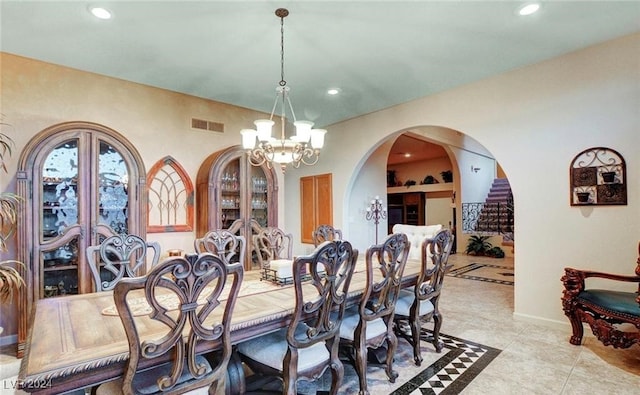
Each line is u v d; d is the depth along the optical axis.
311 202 6.23
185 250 4.25
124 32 2.78
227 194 4.26
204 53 3.18
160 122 4.10
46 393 1.18
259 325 1.74
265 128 2.56
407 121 4.68
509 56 3.34
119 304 1.21
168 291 2.27
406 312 2.72
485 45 3.10
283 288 2.31
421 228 3.79
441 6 2.47
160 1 2.35
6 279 2.61
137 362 1.29
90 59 3.29
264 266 2.76
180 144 4.27
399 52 3.22
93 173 3.23
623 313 2.51
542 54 3.31
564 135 3.33
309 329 1.85
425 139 7.39
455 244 9.29
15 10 2.43
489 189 10.65
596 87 3.14
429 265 3.07
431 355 2.79
